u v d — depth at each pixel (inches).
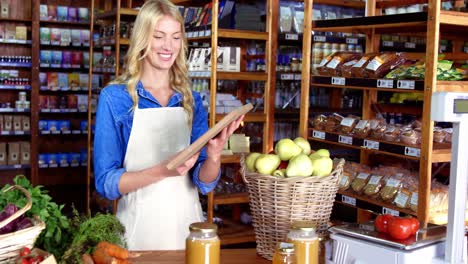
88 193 266.8
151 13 97.0
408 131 134.6
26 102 305.9
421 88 124.0
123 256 74.9
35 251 72.4
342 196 147.9
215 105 182.9
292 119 218.7
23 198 79.4
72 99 313.1
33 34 299.0
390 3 165.5
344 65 150.1
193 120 109.5
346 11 230.8
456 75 133.2
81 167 326.6
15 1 303.1
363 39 211.5
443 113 69.9
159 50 98.6
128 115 101.5
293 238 74.2
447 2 187.8
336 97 228.5
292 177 81.0
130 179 97.5
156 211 103.2
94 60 315.0
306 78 147.8
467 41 196.5
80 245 75.1
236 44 207.2
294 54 224.1
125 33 246.4
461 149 72.3
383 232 77.9
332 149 200.5
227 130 85.0
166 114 103.3
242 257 87.4
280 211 82.9
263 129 197.0
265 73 191.9
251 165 88.7
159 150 103.3
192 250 72.4
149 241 103.3
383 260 73.8
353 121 149.3
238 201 186.4
